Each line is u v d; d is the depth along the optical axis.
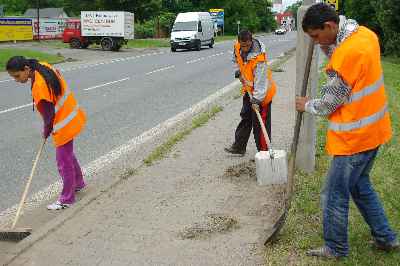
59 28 47.41
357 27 3.71
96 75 19.39
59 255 4.34
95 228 4.85
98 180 6.64
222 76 18.80
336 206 3.96
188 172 6.55
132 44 45.41
